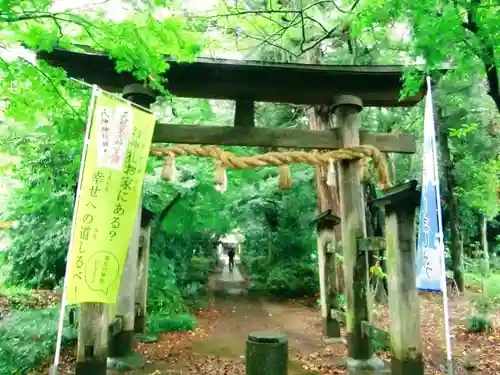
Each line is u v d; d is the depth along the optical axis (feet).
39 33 14.92
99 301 13.61
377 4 18.02
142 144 15.28
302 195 43.47
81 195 13.34
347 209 20.92
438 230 13.96
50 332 20.67
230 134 20.35
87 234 13.37
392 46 30.89
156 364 19.95
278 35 31.65
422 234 14.53
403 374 16.22
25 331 20.93
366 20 18.06
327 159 19.70
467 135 40.09
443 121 39.22
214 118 35.09
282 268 46.06
